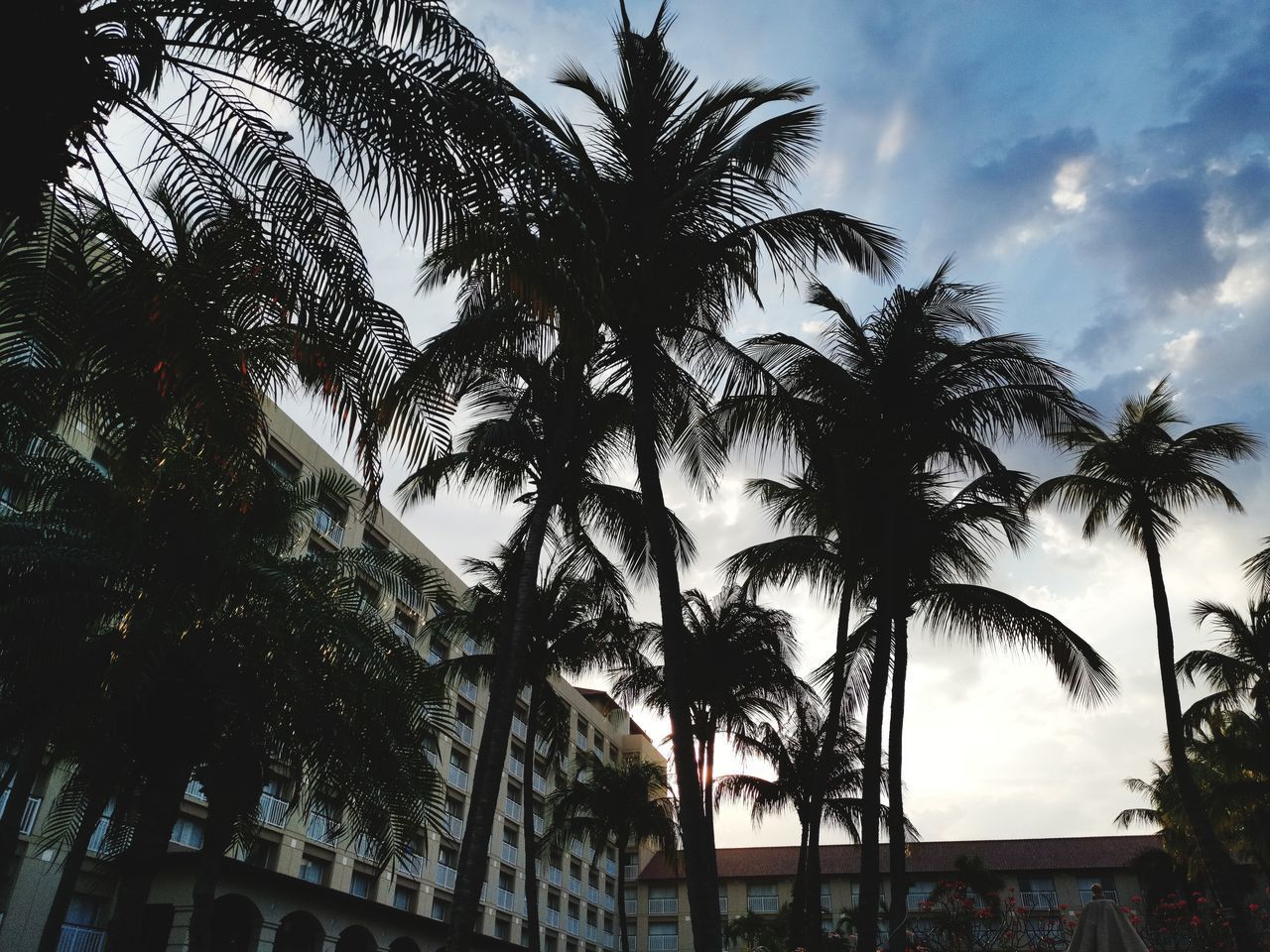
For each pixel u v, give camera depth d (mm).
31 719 13070
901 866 14281
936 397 16000
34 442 12516
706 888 9773
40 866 22375
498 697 11719
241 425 7461
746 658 25078
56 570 12500
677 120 12586
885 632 15000
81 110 5062
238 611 13961
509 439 16234
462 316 13938
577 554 19625
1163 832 45625
